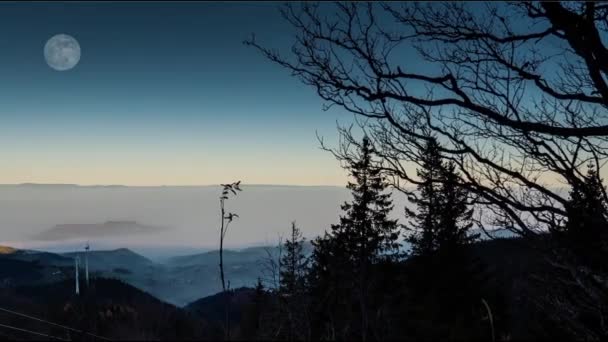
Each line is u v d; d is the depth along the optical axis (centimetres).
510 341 758
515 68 369
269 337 1101
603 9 330
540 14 348
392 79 381
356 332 1461
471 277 1930
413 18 382
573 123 378
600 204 366
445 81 365
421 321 2050
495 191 375
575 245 379
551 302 518
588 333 489
